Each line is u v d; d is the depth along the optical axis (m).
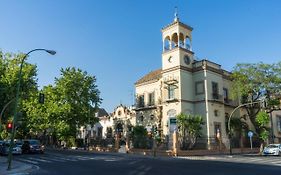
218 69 49.19
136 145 43.19
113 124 64.38
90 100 52.97
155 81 51.56
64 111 49.97
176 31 47.69
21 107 53.66
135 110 53.78
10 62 47.12
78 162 26.41
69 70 53.00
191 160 28.77
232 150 45.03
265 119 45.53
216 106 47.12
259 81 46.66
